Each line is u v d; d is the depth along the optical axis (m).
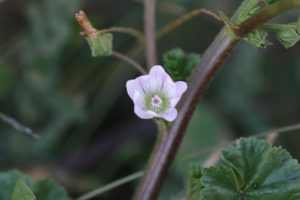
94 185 0.38
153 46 0.30
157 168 0.25
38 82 0.38
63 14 0.38
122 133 0.39
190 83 0.24
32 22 0.39
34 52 0.39
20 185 0.23
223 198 0.23
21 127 0.31
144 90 0.23
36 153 0.38
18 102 0.39
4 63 0.39
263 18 0.22
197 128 0.38
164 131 0.24
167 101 0.23
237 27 0.22
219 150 0.30
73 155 0.38
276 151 0.23
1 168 0.38
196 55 0.26
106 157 0.39
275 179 0.23
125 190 0.38
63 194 0.26
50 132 0.38
